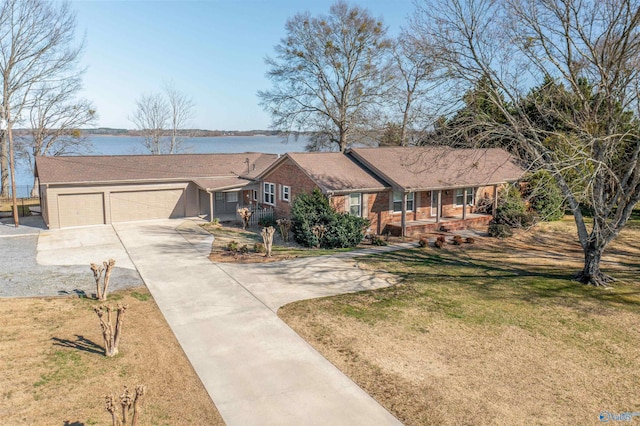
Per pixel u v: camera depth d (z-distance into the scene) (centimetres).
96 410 798
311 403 835
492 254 2006
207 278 1602
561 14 1540
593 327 1209
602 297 1445
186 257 1894
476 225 2591
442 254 1994
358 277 1638
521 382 923
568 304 1379
